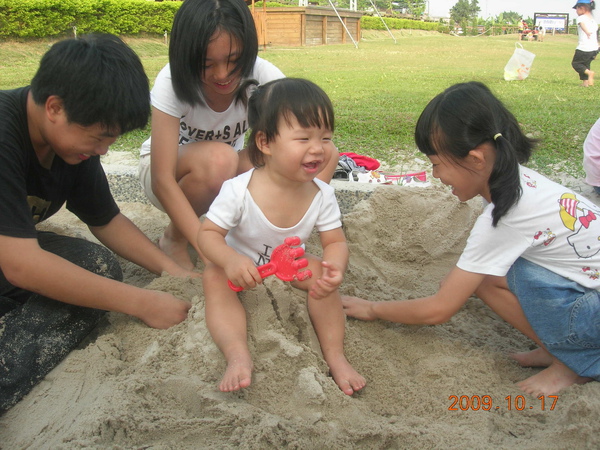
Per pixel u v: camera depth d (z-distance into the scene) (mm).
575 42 36562
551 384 2242
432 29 46969
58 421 2025
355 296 2859
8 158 2102
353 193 3891
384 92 9953
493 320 2801
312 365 2154
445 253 3422
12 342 2205
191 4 2410
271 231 2316
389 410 2172
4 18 14875
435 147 2191
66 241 2619
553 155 5473
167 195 2713
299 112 2100
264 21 21547
